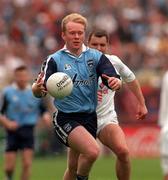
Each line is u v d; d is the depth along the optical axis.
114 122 31.38
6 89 48.81
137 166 64.25
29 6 95.06
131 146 74.56
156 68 83.44
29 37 88.94
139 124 74.81
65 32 28.77
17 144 47.91
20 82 48.59
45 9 94.62
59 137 29.47
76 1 97.31
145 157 74.25
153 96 77.19
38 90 27.70
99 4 97.38
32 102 48.59
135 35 94.25
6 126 47.53
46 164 65.62
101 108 31.34
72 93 28.92
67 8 95.75
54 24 91.44
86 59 29.00
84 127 29.20
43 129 72.69
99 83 31.38
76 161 30.56
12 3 94.81
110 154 73.94
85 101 29.12
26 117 48.38
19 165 65.81
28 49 85.69
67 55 28.95
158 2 102.88
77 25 28.50
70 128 28.77
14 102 48.44
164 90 38.88
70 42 28.59
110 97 31.69
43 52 85.88
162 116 39.09
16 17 92.62
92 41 33.06
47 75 28.23
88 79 29.00
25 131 48.03
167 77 38.84
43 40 88.56
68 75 28.28
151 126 74.94
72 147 28.91
